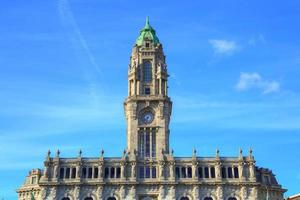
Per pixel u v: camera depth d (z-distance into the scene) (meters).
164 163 119.06
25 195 130.25
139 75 137.25
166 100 131.50
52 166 118.75
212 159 119.94
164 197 114.88
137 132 128.12
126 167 118.75
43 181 116.00
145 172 118.75
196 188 115.88
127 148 128.00
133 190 115.56
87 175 118.00
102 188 115.81
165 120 129.62
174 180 116.38
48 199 114.62
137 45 142.50
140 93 134.75
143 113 131.25
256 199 115.31
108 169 119.00
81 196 115.38
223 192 115.94
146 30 147.12
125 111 136.12
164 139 126.69
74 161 119.31
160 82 135.75
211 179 117.12
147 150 126.31
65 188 116.19
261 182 123.62
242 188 116.25
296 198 129.38
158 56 141.00
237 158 120.25
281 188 126.31
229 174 118.75
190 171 118.75
